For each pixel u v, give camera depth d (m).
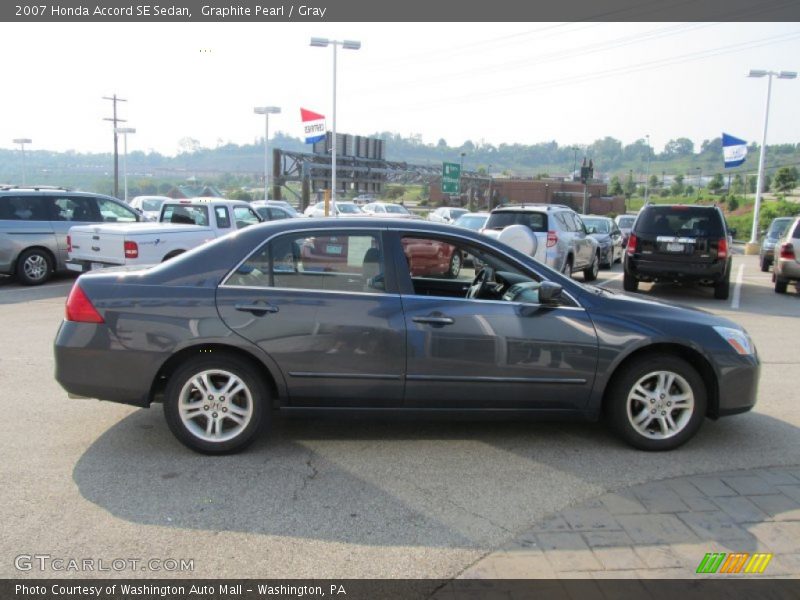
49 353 7.21
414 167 55.28
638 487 4.07
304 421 5.12
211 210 13.03
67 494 3.85
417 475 4.20
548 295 4.46
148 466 4.25
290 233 4.52
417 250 4.61
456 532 3.50
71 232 11.58
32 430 4.87
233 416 4.41
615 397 4.62
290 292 4.41
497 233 12.12
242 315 4.33
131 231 10.98
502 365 4.48
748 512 3.75
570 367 4.53
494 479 4.16
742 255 28.55
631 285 13.16
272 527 3.52
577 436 4.94
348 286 4.48
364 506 3.77
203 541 3.37
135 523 3.53
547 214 13.04
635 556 3.28
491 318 4.47
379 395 4.47
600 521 3.63
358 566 3.17
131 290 4.39
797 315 10.98
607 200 71.12
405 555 3.27
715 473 4.30
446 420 4.65
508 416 4.61
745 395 4.70
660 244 12.53
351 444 4.70
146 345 4.30
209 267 4.44
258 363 4.43
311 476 4.16
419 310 4.45
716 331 4.67
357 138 48.41
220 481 4.05
